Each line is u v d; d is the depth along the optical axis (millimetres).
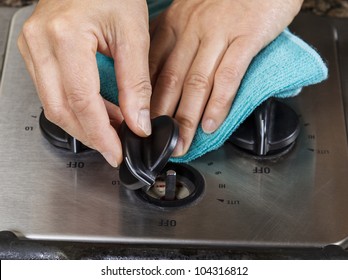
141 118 517
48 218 516
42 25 515
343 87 630
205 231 508
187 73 589
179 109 566
